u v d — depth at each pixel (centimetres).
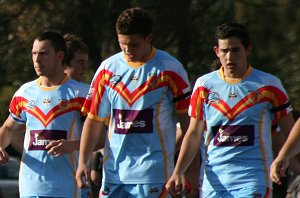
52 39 1959
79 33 3544
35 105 1975
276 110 1788
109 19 3538
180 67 1836
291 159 1962
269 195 1786
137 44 1798
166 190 1836
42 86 1983
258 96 1778
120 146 1844
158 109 1830
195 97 1809
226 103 1786
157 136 1830
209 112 1798
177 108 1841
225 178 1789
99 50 3559
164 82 1823
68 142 1914
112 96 1850
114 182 1859
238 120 1780
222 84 1794
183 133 1870
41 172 1967
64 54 1984
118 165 1852
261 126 1784
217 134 1795
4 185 3597
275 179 1581
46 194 1964
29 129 1984
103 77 1862
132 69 1836
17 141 2050
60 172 1966
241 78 1788
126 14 1792
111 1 3531
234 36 1762
